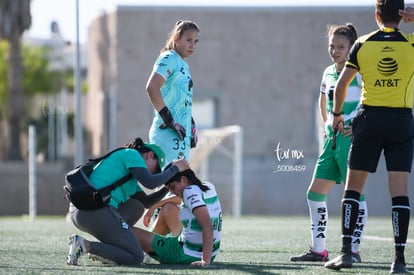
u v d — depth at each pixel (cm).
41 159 9800
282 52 9569
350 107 2403
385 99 2058
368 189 8681
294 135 9581
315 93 9600
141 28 9400
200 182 2208
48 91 11188
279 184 8894
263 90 9575
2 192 8406
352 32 2452
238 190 6369
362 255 2575
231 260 2412
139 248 2211
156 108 2417
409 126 2069
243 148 9550
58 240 3088
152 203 2320
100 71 9925
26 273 2019
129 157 2203
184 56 2481
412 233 3578
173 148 2430
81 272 2031
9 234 3444
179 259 2217
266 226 4197
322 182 2427
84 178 2189
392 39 2059
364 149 2081
